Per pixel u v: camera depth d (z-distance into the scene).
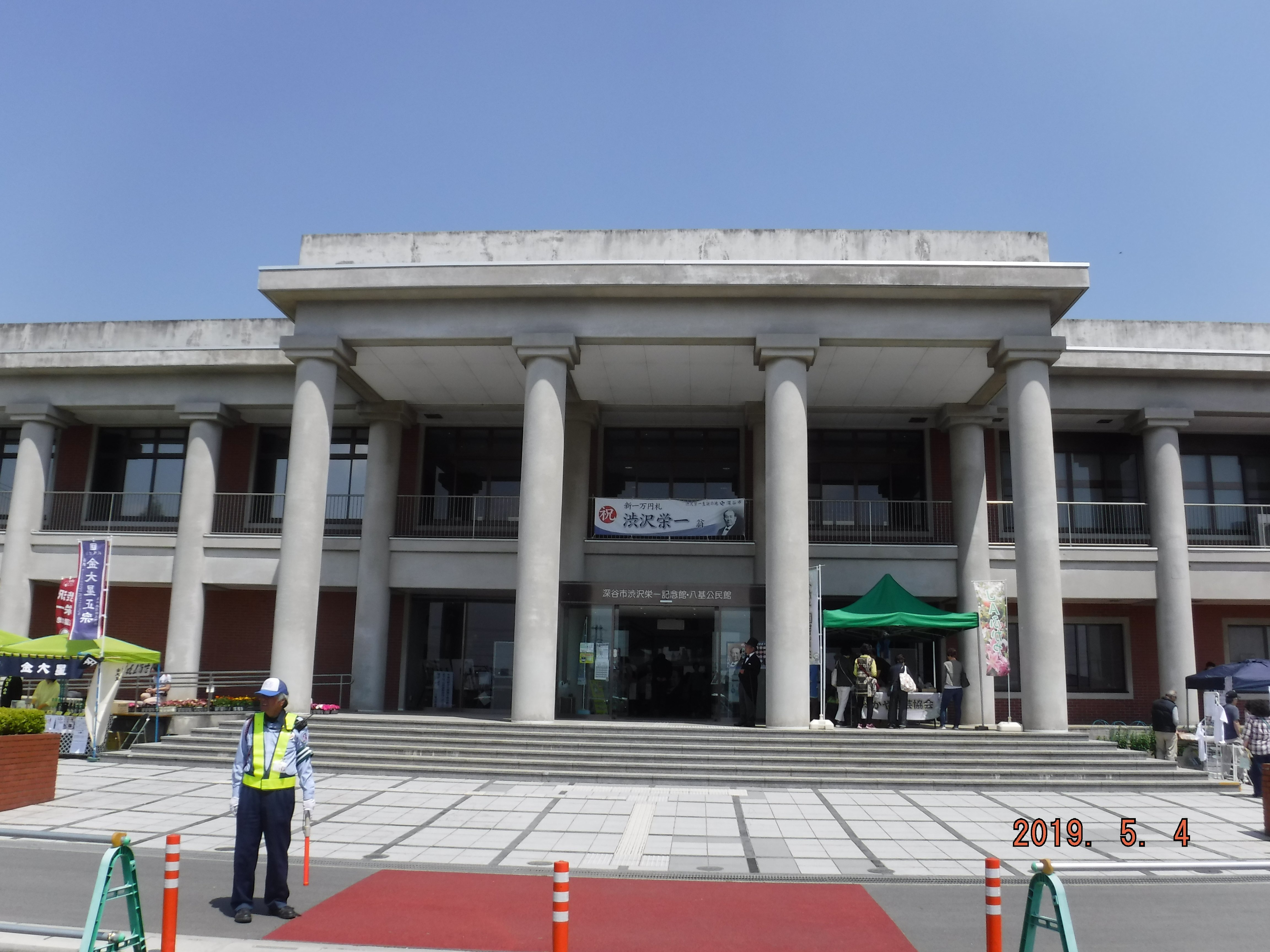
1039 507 17.80
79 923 7.03
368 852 9.76
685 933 7.19
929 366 20.41
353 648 23.61
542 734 16.53
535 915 7.58
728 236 20.67
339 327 19.28
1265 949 6.96
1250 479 24.73
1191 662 21.41
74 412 24.50
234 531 24.59
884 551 22.72
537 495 18.08
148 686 22.56
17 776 11.84
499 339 19.02
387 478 23.61
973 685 21.81
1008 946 6.95
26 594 23.30
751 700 18.62
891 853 10.05
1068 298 18.44
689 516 22.95
